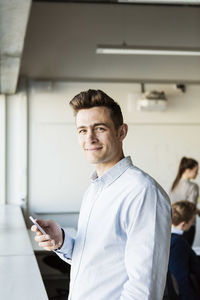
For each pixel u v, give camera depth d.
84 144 1.46
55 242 1.57
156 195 1.32
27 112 6.49
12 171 6.46
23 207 6.45
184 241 2.86
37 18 6.57
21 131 6.45
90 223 1.42
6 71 4.84
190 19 6.88
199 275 2.87
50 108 6.54
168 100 6.84
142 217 1.29
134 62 6.77
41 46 6.56
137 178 1.36
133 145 6.73
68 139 6.57
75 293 1.42
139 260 1.26
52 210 6.51
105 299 1.34
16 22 3.25
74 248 1.51
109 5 6.70
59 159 6.55
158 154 6.77
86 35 6.66
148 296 1.24
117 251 1.35
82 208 1.55
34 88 6.45
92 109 1.43
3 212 5.65
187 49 5.71
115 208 1.36
